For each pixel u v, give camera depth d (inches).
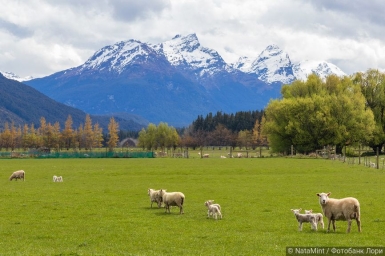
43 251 1015.6
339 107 5354.3
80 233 1206.3
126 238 1143.6
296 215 1227.2
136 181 2591.0
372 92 5890.8
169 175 2979.8
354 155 5462.6
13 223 1342.3
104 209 1587.1
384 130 5753.0
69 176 2965.1
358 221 1158.3
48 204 1702.8
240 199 1804.9
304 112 5393.7
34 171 3390.7
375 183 2347.4
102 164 4220.0
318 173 3011.8
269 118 5812.0
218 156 6122.1
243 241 1097.4
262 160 4692.4
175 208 1605.6
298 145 5629.9
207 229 1241.4
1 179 2778.1
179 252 1000.2
